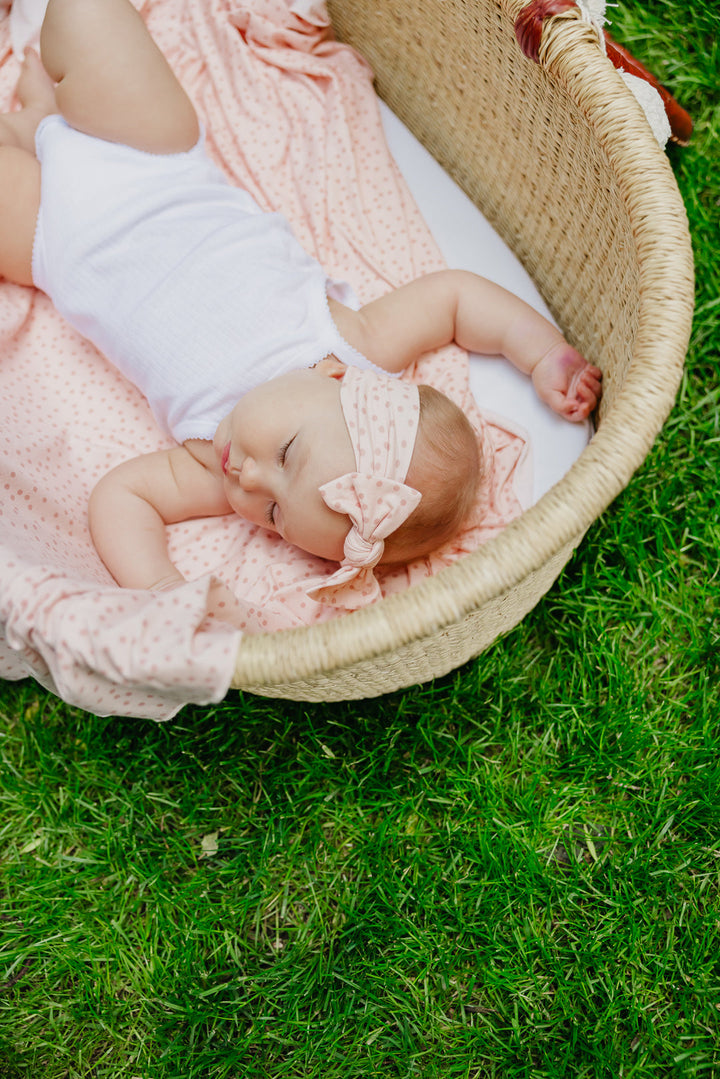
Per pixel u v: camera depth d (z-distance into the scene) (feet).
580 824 5.18
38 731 5.40
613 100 4.04
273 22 5.86
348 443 4.22
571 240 5.00
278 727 5.38
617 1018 4.76
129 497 4.81
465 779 5.19
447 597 3.26
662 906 4.98
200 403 4.76
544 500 3.47
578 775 5.25
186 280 4.79
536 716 5.35
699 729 5.28
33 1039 4.86
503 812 5.17
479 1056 4.74
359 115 5.83
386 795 5.22
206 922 5.00
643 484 5.74
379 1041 4.77
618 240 4.39
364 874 5.10
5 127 5.23
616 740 5.24
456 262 5.61
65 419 5.24
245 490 4.47
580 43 4.11
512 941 4.91
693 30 6.51
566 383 4.97
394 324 5.06
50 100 5.45
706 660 5.46
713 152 6.36
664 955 4.86
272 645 3.25
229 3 5.93
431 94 5.64
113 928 5.03
